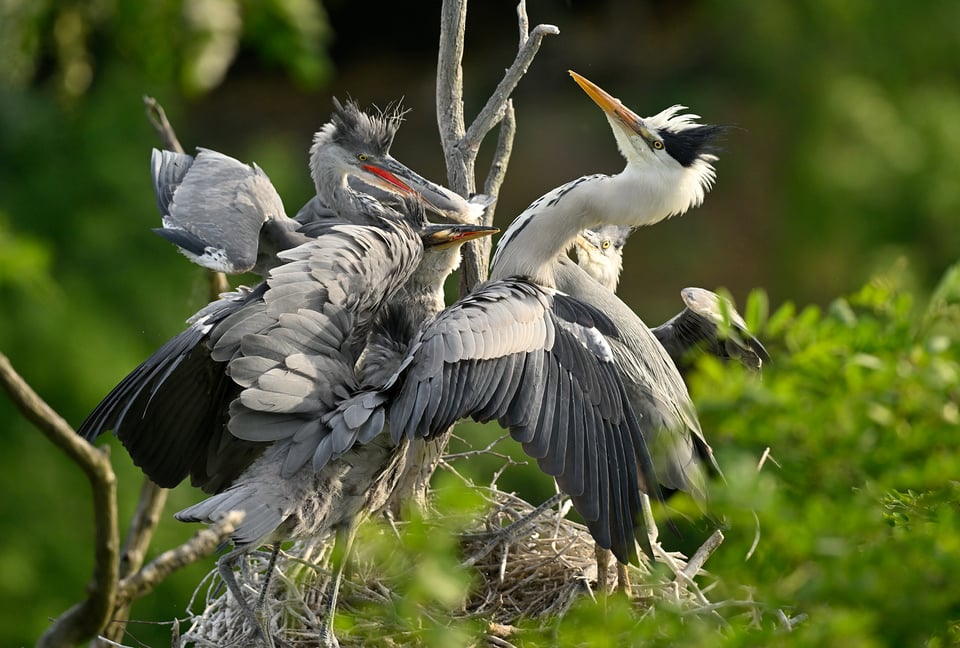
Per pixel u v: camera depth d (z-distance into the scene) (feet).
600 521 27.89
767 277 96.48
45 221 71.82
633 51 105.19
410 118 104.73
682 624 21.31
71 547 63.26
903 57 98.22
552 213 34.78
